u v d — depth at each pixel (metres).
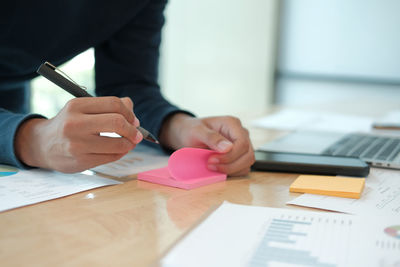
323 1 3.51
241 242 0.43
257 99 3.72
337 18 3.49
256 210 0.53
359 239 0.44
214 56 3.82
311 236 0.45
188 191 0.63
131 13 0.98
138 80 1.02
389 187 0.68
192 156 0.69
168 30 3.83
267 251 0.41
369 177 0.74
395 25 3.33
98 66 1.05
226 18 3.72
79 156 0.62
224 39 3.76
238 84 3.78
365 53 3.45
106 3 0.94
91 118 0.62
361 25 3.43
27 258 0.40
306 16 3.58
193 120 0.82
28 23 0.89
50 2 0.89
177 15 3.81
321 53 3.58
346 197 0.61
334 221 0.49
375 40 3.40
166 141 0.85
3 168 0.71
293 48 3.66
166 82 3.89
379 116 1.64
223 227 0.47
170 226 0.49
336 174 0.74
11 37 0.89
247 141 0.73
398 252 0.41
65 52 0.98
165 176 0.68
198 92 3.89
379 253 0.41
